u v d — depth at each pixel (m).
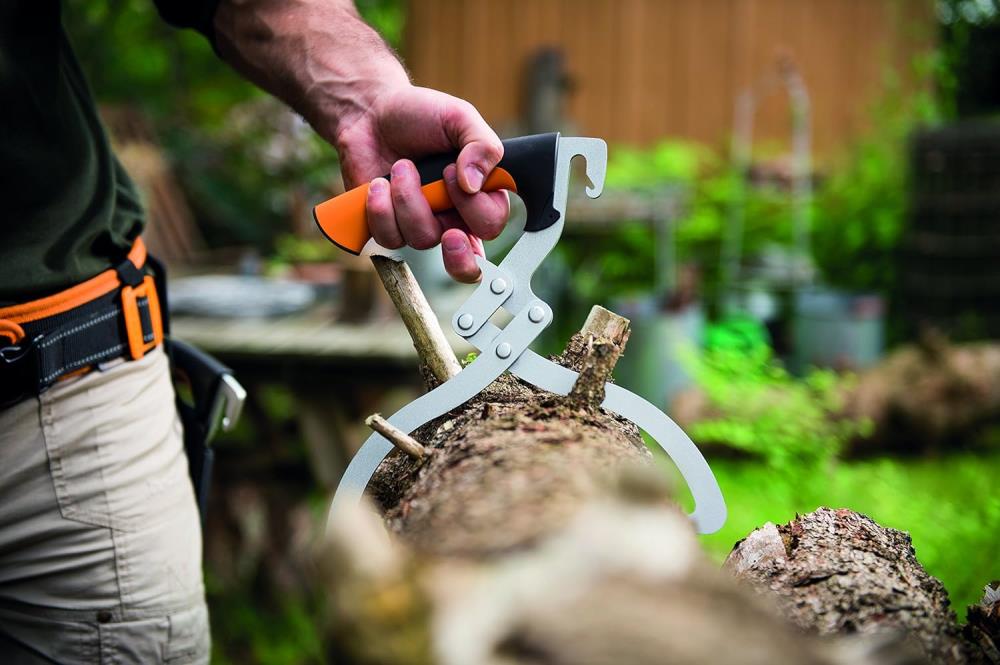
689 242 6.29
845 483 3.08
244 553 2.98
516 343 1.12
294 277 3.60
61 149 1.39
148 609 1.48
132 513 1.46
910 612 0.99
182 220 4.38
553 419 1.05
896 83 6.47
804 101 6.82
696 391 3.95
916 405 3.91
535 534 0.77
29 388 1.39
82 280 1.42
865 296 5.00
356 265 3.00
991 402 3.99
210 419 1.66
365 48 1.39
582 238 6.25
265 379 2.78
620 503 0.75
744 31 6.97
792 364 5.02
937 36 6.59
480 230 1.20
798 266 5.50
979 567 2.19
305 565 2.91
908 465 3.85
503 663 0.66
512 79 7.12
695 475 1.10
